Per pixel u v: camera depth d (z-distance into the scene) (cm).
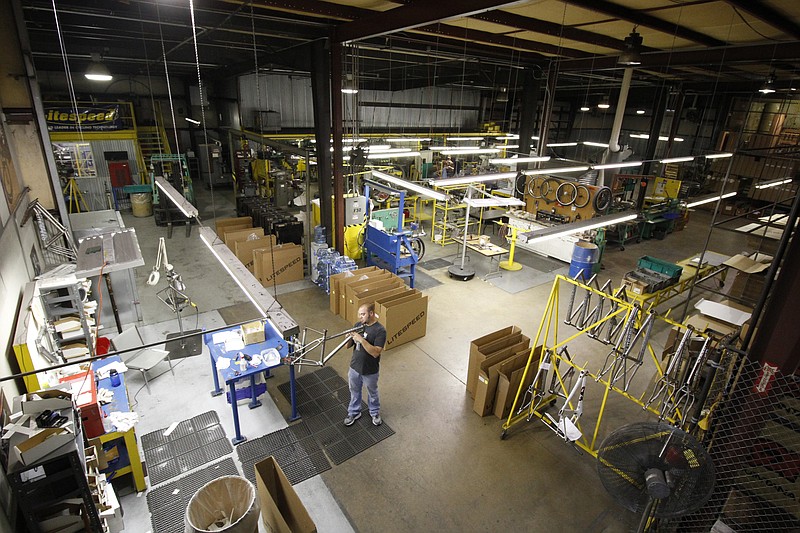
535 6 531
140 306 682
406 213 1088
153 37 793
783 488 278
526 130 1134
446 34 689
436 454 438
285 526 301
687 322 495
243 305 724
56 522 271
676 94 1394
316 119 771
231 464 416
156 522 357
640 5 499
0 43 589
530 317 721
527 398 493
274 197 1268
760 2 470
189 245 1003
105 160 1202
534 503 387
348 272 709
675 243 1153
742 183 1370
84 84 1430
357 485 398
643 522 271
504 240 1134
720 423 300
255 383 500
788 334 268
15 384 371
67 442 261
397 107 1773
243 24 631
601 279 895
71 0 516
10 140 589
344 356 594
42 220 611
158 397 500
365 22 602
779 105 1396
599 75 1245
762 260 571
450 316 715
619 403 525
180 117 1669
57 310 487
